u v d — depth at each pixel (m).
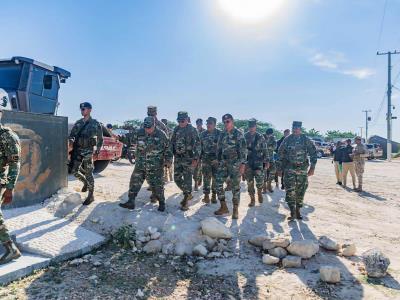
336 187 11.84
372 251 4.26
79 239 4.70
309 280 3.99
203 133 7.24
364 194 10.60
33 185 5.95
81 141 5.95
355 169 11.23
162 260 4.46
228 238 5.06
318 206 8.16
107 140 10.25
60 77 8.93
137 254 4.59
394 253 5.07
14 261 3.97
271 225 6.03
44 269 3.97
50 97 8.57
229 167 6.13
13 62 7.79
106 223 5.32
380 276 4.11
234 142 6.09
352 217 7.25
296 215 6.54
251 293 3.68
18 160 3.79
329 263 4.50
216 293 3.66
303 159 6.28
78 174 6.12
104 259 4.37
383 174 17.41
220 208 6.30
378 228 6.46
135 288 3.68
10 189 3.73
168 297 3.54
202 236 4.98
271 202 7.91
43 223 5.09
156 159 5.80
